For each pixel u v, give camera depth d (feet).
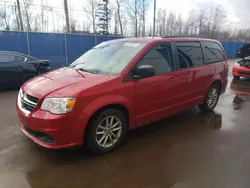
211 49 16.57
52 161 9.78
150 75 10.87
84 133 9.57
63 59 41.86
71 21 72.64
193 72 14.20
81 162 9.78
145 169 9.40
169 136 12.64
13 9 63.62
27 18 64.85
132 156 10.39
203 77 15.23
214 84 16.83
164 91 12.39
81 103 9.07
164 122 14.82
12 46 36.01
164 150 11.03
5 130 12.79
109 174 9.02
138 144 11.59
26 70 24.81
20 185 8.21
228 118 15.83
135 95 10.94
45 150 10.62
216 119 15.58
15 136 12.02
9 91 23.43
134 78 10.86
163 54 12.66
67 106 8.84
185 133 13.08
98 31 94.38
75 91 9.13
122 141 11.89
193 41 14.99
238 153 10.81
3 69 23.12
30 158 9.94
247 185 8.44
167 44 13.07
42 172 9.01
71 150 10.71
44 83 10.31
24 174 8.84
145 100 11.49
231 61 71.31
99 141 10.15
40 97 9.22
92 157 10.19
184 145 11.58
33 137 9.81
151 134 12.87
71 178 8.71
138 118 11.44
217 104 19.51
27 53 37.58
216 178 8.84
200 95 15.48
